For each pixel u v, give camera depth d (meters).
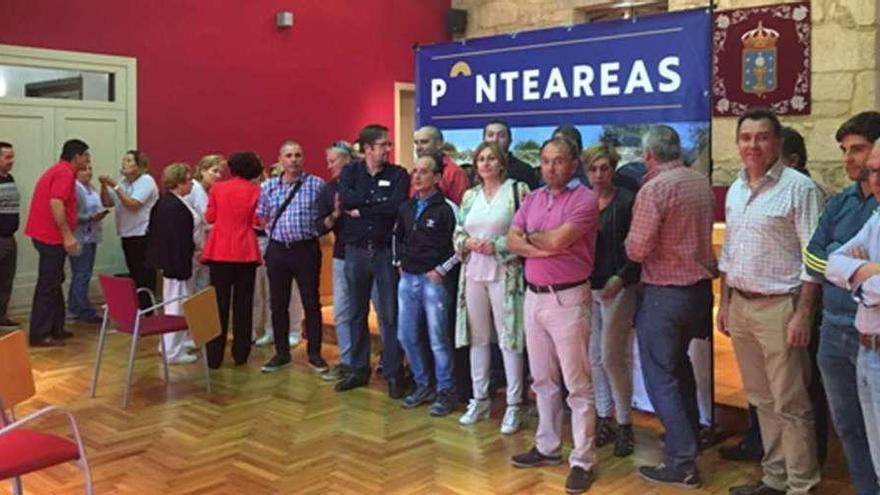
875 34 6.04
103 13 7.11
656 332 3.12
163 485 3.24
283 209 4.84
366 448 3.66
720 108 6.76
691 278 3.07
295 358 5.30
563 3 8.64
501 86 4.39
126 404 4.31
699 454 3.51
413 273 4.07
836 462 3.42
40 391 4.57
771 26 6.49
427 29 9.70
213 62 7.86
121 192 6.59
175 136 7.62
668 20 3.73
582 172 3.71
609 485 3.23
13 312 6.72
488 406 4.04
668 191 3.00
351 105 9.05
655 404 3.22
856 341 2.47
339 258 4.64
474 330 3.90
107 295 4.44
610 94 3.95
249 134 8.17
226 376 4.89
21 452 2.45
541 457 3.43
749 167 2.87
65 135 6.94
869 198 2.47
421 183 3.99
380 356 4.96
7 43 6.56
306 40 8.61
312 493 3.16
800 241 2.80
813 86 6.34
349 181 4.43
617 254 3.51
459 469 3.41
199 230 5.57
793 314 2.82
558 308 3.15
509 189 3.72
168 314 5.01
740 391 4.05
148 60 7.42
